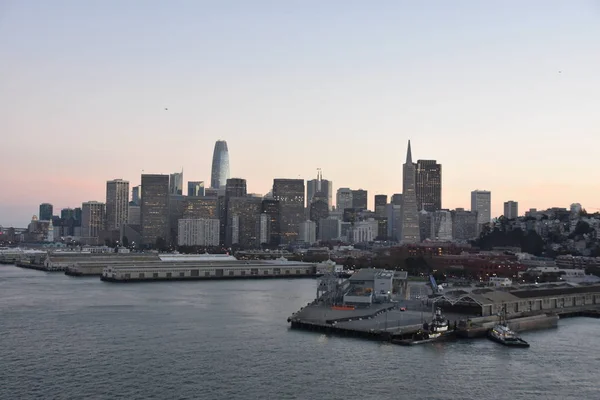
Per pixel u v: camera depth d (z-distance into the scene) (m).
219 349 185.75
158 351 182.75
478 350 187.62
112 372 161.00
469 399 143.38
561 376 161.00
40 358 174.00
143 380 154.62
